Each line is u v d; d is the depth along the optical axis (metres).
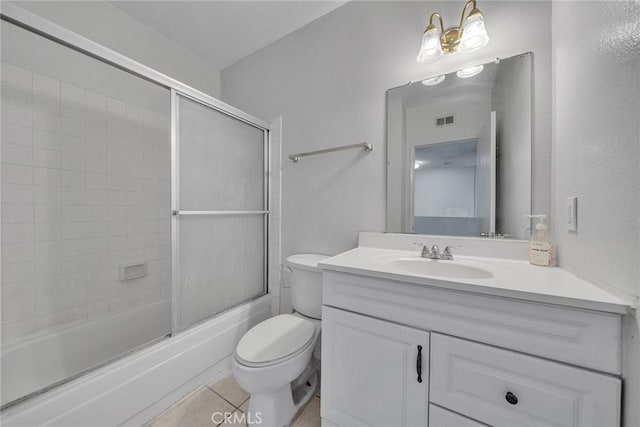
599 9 0.68
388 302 0.88
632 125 0.54
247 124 1.74
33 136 1.31
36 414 0.86
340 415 0.98
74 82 1.46
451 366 0.77
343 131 1.56
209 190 1.49
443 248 1.23
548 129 1.03
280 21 1.70
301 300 1.43
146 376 1.14
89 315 1.53
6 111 1.23
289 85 1.81
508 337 0.69
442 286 0.77
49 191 1.37
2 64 1.21
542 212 1.04
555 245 0.99
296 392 1.28
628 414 0.55
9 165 1.24
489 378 0.72
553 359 0.64
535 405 0.66
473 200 1.19
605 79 0.65
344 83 1.56
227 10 1.62
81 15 1.47
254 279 1.81
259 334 1.18
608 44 0.63
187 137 1.36
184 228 1.36
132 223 1.74
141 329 1.72
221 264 1.57
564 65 0.91
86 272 1.52
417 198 1.33
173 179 1.30
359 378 0.94
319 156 1.66
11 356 1.20
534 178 1.06
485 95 1.16
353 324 0.94
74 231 1.47
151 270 1.84
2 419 0.80
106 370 1.03
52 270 1.38
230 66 2.18
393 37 1.40
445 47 1.20
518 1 1.09
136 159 1.75
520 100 1.08
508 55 1.12
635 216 0.53
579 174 0.79
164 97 1.90
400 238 1.34
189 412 1.19
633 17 0.53
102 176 1.59
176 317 1.32
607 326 0.59
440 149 1.27
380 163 1.43
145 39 1.75
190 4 1.57
